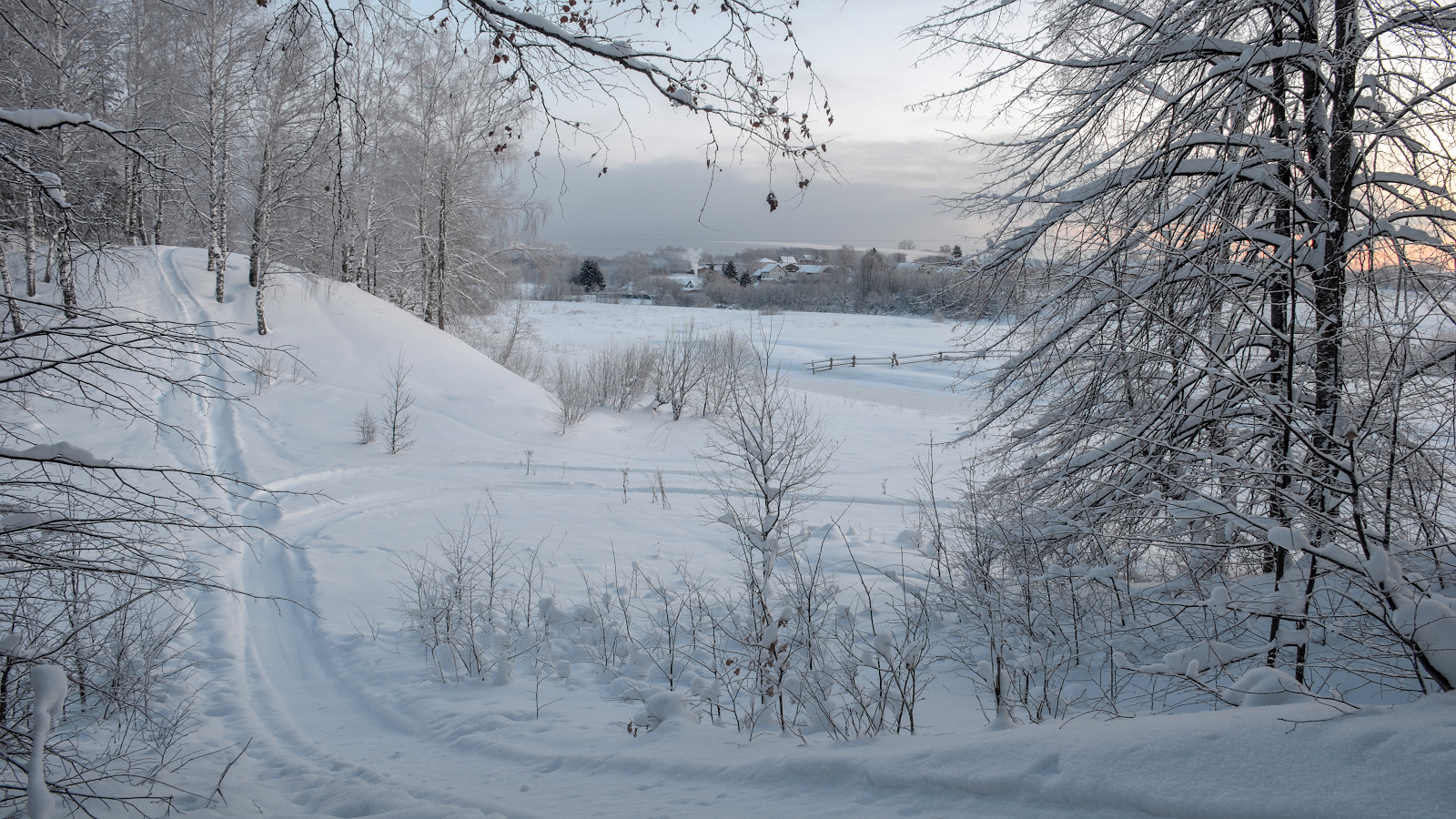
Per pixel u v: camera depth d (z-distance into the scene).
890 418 26.00
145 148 5.23
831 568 10.09
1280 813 2.21
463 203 28.47
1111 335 7.18
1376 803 2.12
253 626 8.38
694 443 20.95
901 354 43.19
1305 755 2.39
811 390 32.47
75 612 4.15
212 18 9.70
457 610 8.23
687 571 10.15
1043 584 7.07
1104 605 6.64
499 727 5.49
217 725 5.80
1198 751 2.56
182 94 12.68
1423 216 5.66
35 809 2.83
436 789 4.02
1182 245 6.34
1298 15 5.95
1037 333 7.90
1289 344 4.52
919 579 9.37
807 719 5.02
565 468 17.22
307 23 4.11
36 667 3.12
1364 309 5.81
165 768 4.55
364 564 10.40
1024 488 7.95
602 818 3.25
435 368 23.42
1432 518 4.67
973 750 3.08
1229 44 6.21
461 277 30.12
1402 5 5.57
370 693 6.65
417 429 18.97
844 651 5.84
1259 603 4.36
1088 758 2.72
